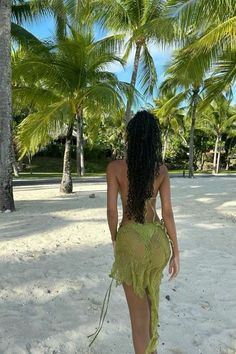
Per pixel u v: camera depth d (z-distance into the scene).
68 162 15.80
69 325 3.87
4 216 9.82
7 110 10.59
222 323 4.02
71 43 14.29
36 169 49.50
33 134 13.72
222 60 13.70
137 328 2.80
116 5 16.56
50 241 7.21
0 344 3.47
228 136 50.69
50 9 16.25
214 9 10.48
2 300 4.43
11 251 6.47
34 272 5.40
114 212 2.89
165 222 2.90
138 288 2.77
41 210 10.89
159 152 2.86
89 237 7.59
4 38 10.41
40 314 4.09
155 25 11.24
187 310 4.30
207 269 5.66
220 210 11.08
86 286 4.93
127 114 16.92
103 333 3.72
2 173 10.61
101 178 31.09
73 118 15.16
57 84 14.45
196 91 27.03
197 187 17.83
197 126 48.16
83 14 15.02
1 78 10.52
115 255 2.85
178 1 10.68
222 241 7.39
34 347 3.44
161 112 28.78
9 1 10.41
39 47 14.88
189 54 11.38
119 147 50.19
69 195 15.04
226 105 42.28
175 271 2.95
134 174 2.80
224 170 58.56
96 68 14.81
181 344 3.59
